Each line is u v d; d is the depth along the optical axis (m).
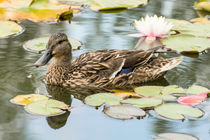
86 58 7.56
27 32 9.27
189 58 8.30
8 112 5.79
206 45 8.62
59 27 9.71
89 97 6.26
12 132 5.29
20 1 10.98
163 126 5.51
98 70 7.32
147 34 9.25
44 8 10.84
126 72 7.43
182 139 5.05
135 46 8.66
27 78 7.14
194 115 5.70
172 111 5.80
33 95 6.24
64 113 5.84
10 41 8.70
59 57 7.28
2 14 10.21
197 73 7.55
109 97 6.26
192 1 12.38
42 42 8.56
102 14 10.95
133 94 6.53
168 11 11.20
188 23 9.98
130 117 5.65
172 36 9.20
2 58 7.79
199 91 6.50
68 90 7.09
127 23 10.16
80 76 7.27
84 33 9.34
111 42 8.84
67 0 11.68
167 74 7.62
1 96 6.32
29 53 8.11
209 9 11.08
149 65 7.54
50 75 7.24
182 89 6.58
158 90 6.57
